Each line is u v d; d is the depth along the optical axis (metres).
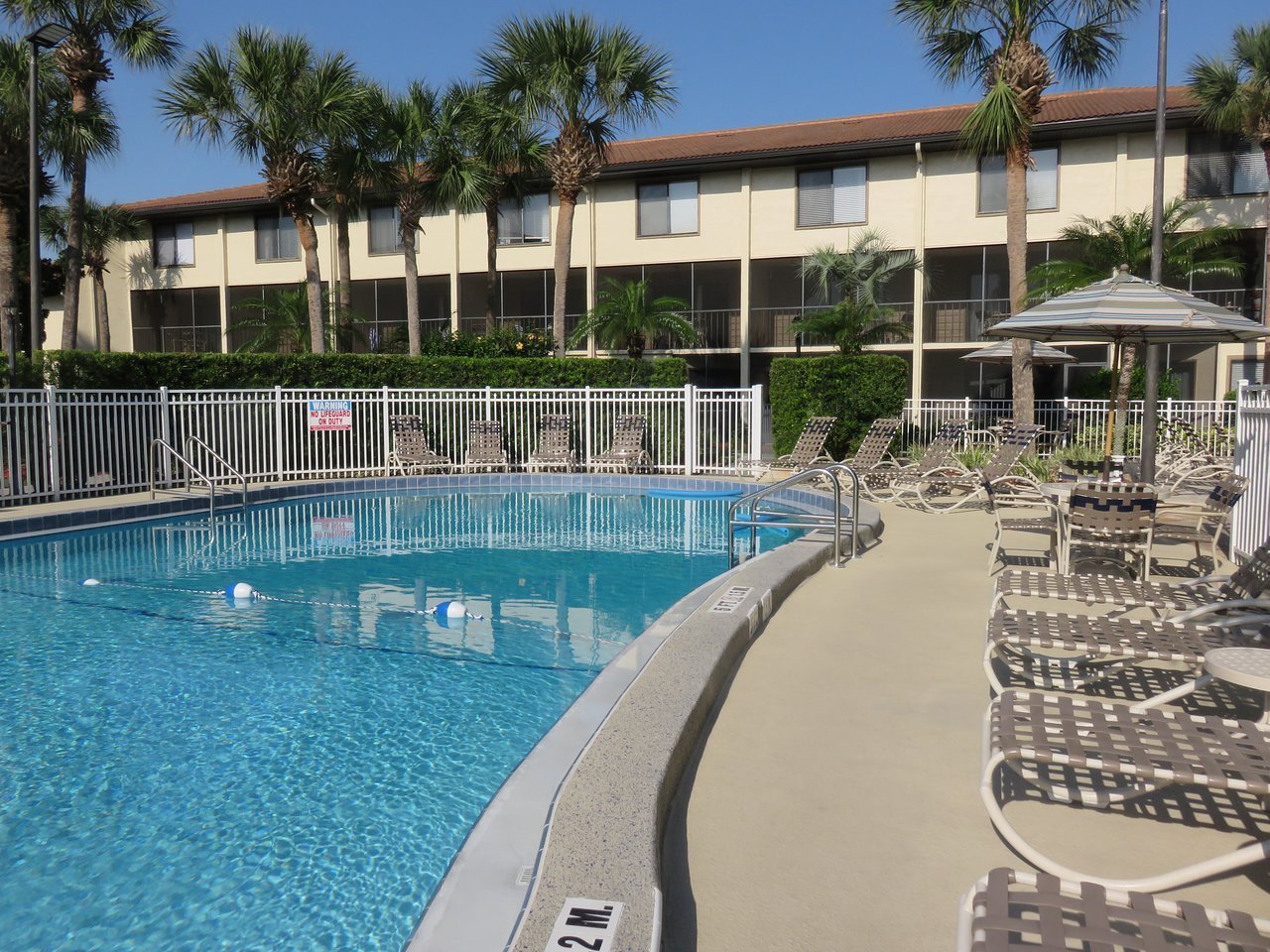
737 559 10.14
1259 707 4.25
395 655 6.34
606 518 13.69
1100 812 3.26
